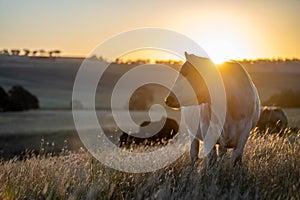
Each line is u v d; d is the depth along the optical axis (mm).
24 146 25797
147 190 6168
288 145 8219
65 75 98000
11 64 105375
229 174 6477
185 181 6277
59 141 28453
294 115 21172
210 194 5672
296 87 56750
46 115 59656
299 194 5547
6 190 6641
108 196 6016
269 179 6250
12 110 64500
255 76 64500
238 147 7527
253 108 7648
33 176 7270
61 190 6297
